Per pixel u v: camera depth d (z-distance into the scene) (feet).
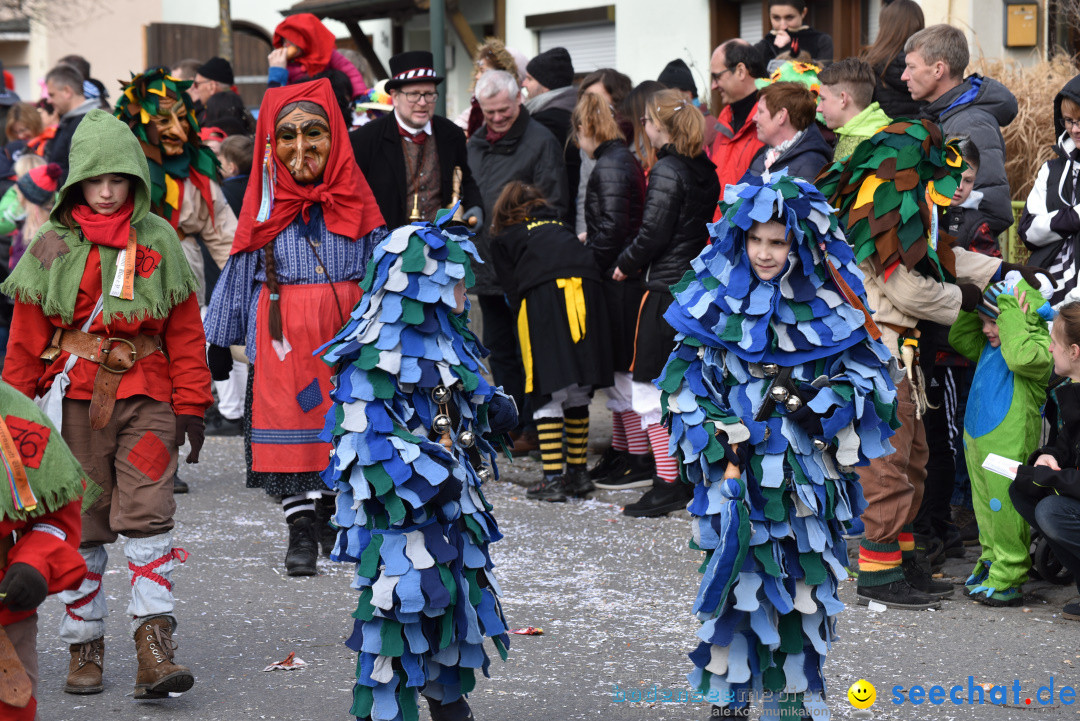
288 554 30.73
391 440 17.65
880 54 35.35
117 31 119.14
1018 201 39.04
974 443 27.37
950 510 31.42
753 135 36.22
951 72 31.91
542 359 36.27
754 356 17.67
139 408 22.79
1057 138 31.50
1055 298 30.78
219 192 35.76
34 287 22.35
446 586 17.79
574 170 43.45
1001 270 27.66
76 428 22.66
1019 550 26.68
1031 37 51.49
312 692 22.58
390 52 88.07
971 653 23.93
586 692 22.07
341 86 47.73
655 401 35.37
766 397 17.65
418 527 17.90
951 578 29.17
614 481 38.81
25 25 116.57
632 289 37.14
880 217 25.79
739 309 17.69
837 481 18.08
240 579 30.14
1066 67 43.93
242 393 48.88
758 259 17.67
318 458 30.27
